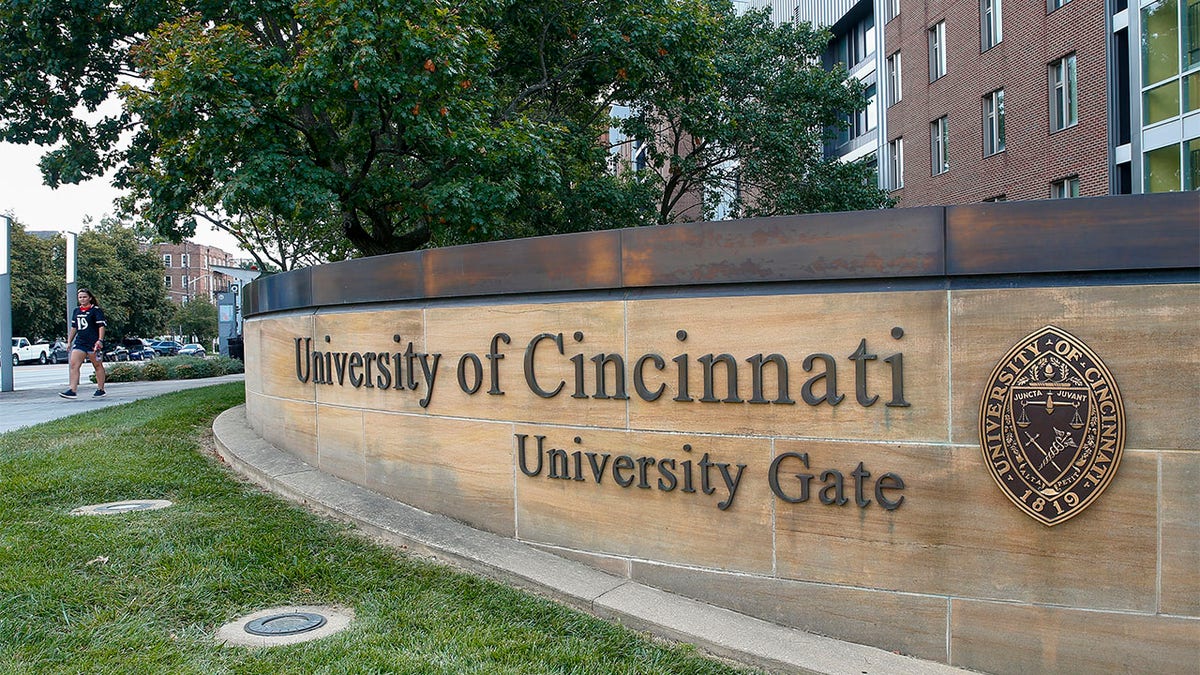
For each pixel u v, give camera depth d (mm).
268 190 10383
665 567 4672
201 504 6066
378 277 6117
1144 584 3752
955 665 4031
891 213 4105
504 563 4879
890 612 4141
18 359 49344
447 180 11211
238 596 4387
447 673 3557
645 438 4730
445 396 5645
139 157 14180
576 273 4953
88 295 15125
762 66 18906
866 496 4172
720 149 18734
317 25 10227
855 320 4191
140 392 16297
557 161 13250
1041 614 3893
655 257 4672
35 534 5195
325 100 10250
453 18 10352
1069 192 21562
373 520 5551
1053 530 3867
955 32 25906
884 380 4137
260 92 10422
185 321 80875
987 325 3955
